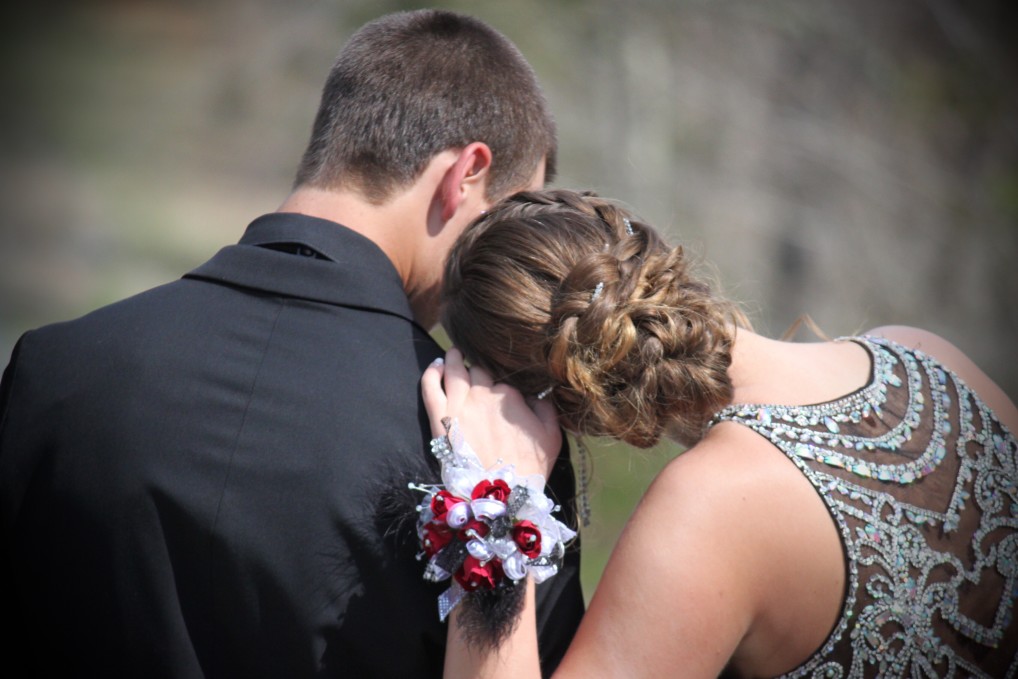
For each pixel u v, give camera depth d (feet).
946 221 69.21
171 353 15.71
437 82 17.81
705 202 68.95
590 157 70.03
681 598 14.82
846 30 70.03
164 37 141.90
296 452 15.20
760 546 15.06
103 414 15.48
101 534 15.28
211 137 103.09
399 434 15.49
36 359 16.10
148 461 15.24
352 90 17.81
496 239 16.85
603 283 16.12
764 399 16.38
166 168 118.83
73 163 130.21
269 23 77.71
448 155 17.89
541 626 15.94
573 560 16.66
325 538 15.01
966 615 15.74
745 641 15.72
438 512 14.75
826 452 15.71
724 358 16.37
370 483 15.12
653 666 14.79
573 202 17.51
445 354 16.94
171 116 109.09
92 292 101.35
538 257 16.56
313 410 15.37
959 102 69.77
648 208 68.23
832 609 15.35
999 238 68.64
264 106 81.71
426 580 15.20
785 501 15.24
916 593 15.44
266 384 15.52
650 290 16.46
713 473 15.35
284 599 15.03
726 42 70.28
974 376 18.24
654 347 15.92
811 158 69.31
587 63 70.59
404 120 17.57
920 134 70.23
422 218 17.97
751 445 15.69
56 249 111.04
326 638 15.07
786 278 69.26
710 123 70.44
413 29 18.33
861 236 68.95
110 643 15.35
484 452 15.65
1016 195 68.59
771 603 15.30
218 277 16.48
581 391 15.88
